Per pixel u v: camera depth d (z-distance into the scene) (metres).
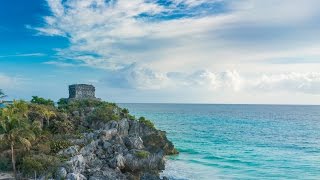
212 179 77.94
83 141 84.25
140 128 108.00
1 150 70.94
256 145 128.38
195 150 115.50
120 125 101.88
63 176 63.53
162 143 106.50
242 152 113.12
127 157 79.50
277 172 85.75
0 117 65.31
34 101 116.69
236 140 140.62
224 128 187.88
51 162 66.50
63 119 97.75
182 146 123.62
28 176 63.88
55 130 91.69
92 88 139.75
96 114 105.00
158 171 82.88
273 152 113.88
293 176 82.19
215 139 142.75
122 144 90.38
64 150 75.44
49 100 120.56
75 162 69.38
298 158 103.88
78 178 63.25
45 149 73.06
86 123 102.81
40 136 80.50
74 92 135.38
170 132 165.88
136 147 91.38
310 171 87.25
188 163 94.81
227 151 114.56
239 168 89.69
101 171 71.25
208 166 91.44
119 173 73.62
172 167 89.44
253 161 98.62
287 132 171.12
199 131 171.25
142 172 78.12
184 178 78.19
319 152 114.69
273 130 179.88
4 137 65.31
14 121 63.22
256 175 82.62
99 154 81.62
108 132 92.94
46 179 61.91
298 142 137.00
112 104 125.81
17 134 63.47
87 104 123.25
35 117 92.50
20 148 70.94
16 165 69.19
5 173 66.38
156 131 110.56
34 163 64.31
